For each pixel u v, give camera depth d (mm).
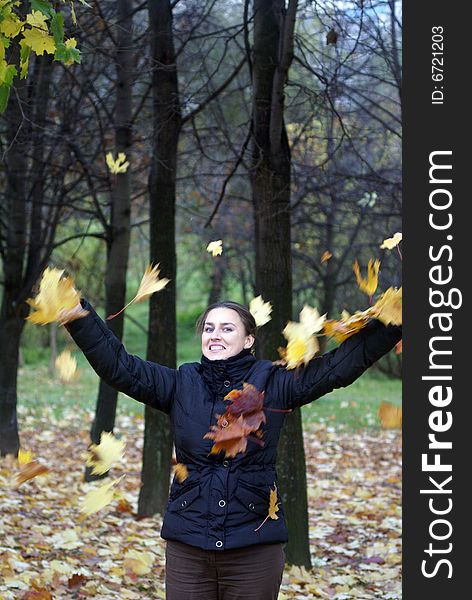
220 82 11172
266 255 6129
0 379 10383
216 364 3131
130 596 5047
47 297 2865
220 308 3201
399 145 10156
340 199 9047
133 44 8148
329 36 6602
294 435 6129
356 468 11258
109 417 9258
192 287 29797
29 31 3309
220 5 9633
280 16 6148
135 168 10453
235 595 3031
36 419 14297
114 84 8953
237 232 15438
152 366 3223
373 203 8719
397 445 13180
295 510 6098
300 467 6148
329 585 5809
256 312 3395
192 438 3064
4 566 5059
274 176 6188
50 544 6062
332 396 18844
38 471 2910
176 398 3168
